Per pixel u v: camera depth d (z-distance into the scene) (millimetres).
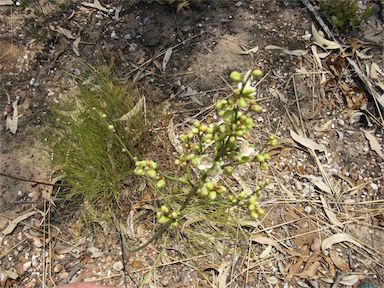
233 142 485
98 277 757
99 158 768
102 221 792
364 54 977
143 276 756
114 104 806
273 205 818
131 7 1009
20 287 751
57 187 820
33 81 924
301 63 963
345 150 882
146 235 788
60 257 773
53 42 964
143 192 814
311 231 800
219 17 1004
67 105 841
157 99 910
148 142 846
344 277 764
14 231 791
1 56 948
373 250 790
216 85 928
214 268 763
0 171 837
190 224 785
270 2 1028
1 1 1004
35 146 856
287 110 913
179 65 948
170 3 1002
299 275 764
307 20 1009
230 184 824
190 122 888
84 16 999
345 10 983
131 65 945
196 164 504
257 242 785
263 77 941
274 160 862
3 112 892
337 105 926
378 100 912
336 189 842
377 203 834
